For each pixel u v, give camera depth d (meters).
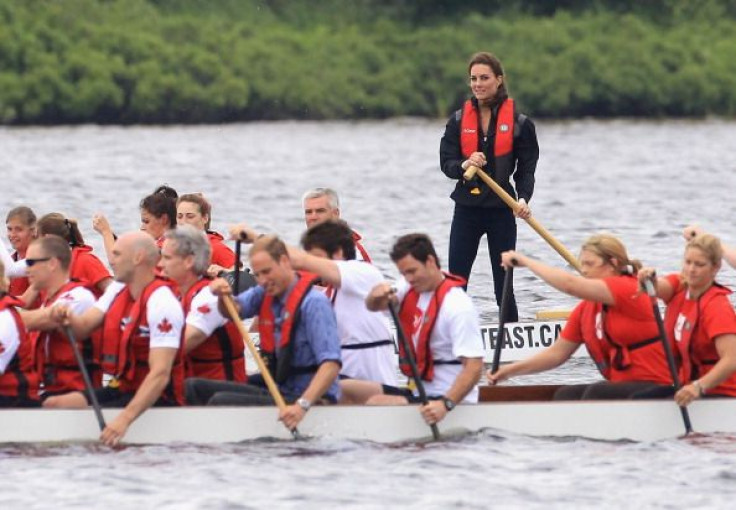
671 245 81.06
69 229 40.94
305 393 33.56
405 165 142.62
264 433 34.56
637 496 31.08
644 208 103.25
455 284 34.62
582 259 35.53
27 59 195.00
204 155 151.75
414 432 34.78
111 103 197.88
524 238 85.25
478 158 44.38
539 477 32.31
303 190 118.25
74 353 33.84
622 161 146.50
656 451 34.09
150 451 34.00
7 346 34.00
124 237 34.00
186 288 35.56
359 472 32.56
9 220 43.56
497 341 37.56
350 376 35.88
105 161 142.12
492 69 45.72
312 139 177.12
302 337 34.09
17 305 34.34
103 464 33.03
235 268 38.00
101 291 40.75
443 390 34.75
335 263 35.19
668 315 35.41
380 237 87.31
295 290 33.97
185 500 30.64
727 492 31.30
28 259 35.16
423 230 91.38
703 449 34.12
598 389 35.69
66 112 196.38
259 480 31.97
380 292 33.81
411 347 35.00
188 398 34.91
